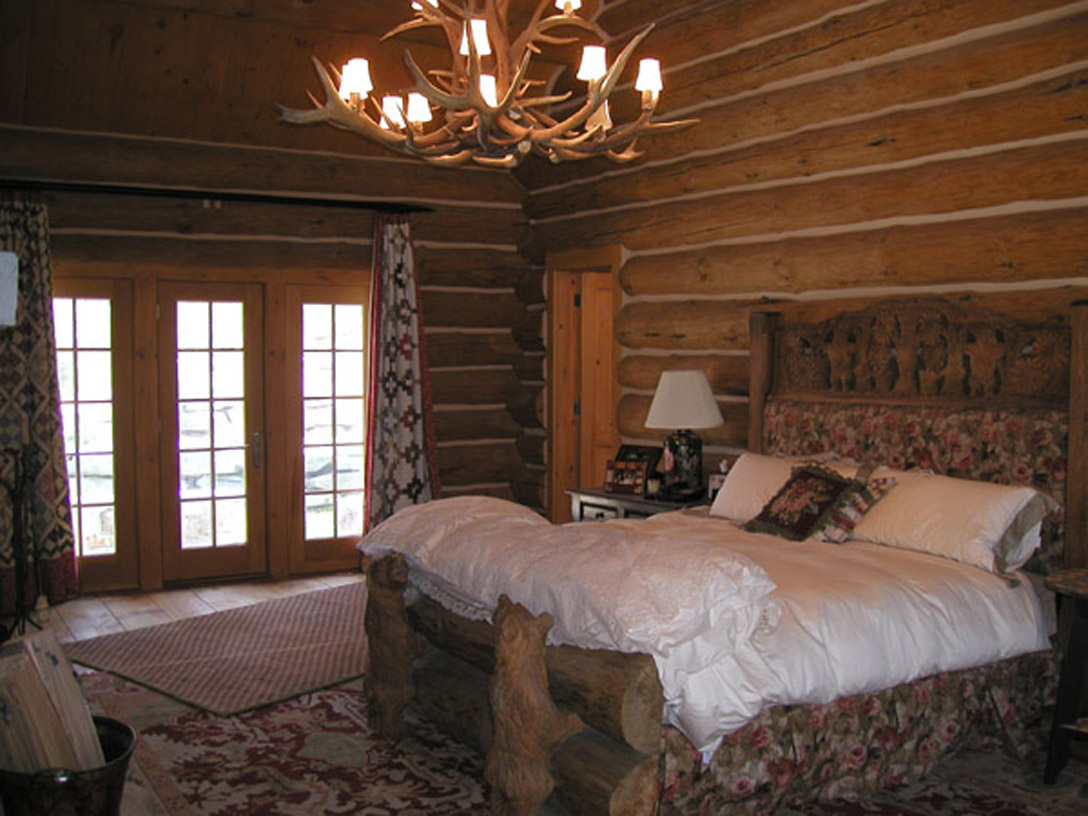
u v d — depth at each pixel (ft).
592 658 10.03
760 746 10.48
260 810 11.39
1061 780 12.17
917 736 11.75
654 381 21.02
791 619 10.77
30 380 19.60
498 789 10.41
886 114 15.79
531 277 25.55
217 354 22.34
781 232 17.92
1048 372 13.62
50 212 20.27
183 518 22.26
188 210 21.56
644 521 15.88
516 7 20.10
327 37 20.31
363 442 24.08
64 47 18.86
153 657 17.01
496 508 13.35
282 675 16.05
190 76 20.26
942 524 13.07
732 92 18.45
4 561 19.36
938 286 15.26
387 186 23.73
